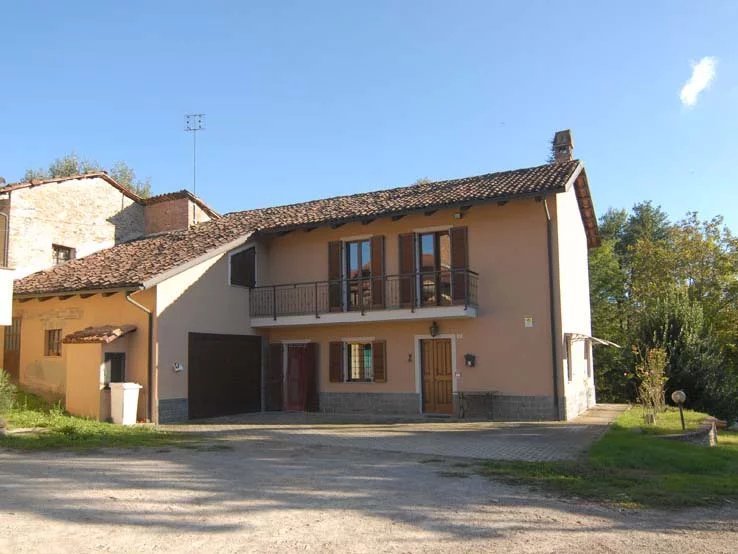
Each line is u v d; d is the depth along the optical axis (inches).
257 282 756.0
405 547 210.2
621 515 255.0
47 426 514.0
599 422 590.6
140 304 625.9
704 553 208.1
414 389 676.7
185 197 860.6
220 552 202.8
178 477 321.7
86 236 812.6
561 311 615.8
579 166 676.1
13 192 733.3
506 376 630.5
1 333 725.9
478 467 355.9
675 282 1240.8
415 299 673.0
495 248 646.5
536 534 226.7
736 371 1146.0
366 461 375.9
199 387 659.4
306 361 733.9
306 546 209.9
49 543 208.8
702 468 369.4
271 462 370.9
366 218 674.8
